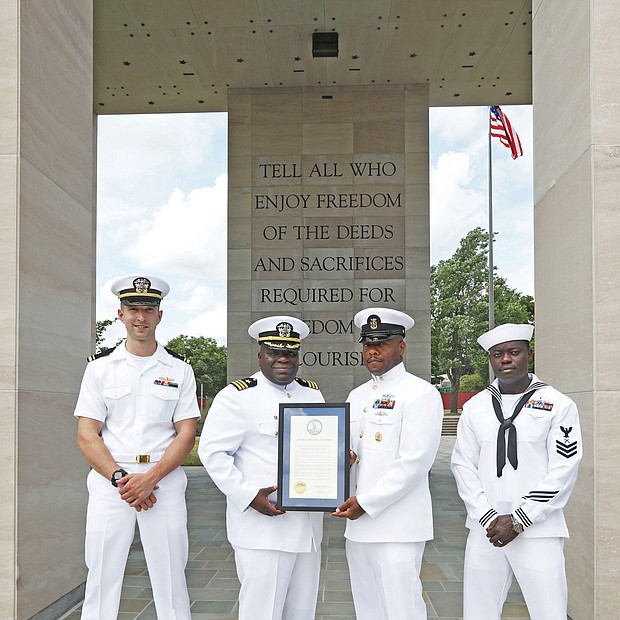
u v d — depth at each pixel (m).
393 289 14.86
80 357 5.57
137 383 4.05
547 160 5.52
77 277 5.54
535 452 3.64
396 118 15.13
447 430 31.86
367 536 3.61
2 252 4.58
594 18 4.62
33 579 4.72
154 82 15.08
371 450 3.70
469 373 47.62
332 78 14.84
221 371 48.31
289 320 3.79
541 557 3.54
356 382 14.69
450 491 12.16
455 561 7.19
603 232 4.53
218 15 12.23
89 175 5.84
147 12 12.13
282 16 12.28
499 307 47.25
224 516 9.88
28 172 4.74
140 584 6.29
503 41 13.26
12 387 4.54
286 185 15.10
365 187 15.04
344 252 14.94
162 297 4.16
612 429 4.45
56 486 5.09
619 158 4.57
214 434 3.70
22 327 4.62
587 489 4.54
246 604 3.61
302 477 3.54
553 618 3.50
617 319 4.49
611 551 4.39
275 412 3.76
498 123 21.52
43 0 5.00
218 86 15.27
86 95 5.79
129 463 3.98
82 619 3.92
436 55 13.84
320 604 5.72
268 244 15.02
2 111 4.63
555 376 5.26
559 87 5.24
